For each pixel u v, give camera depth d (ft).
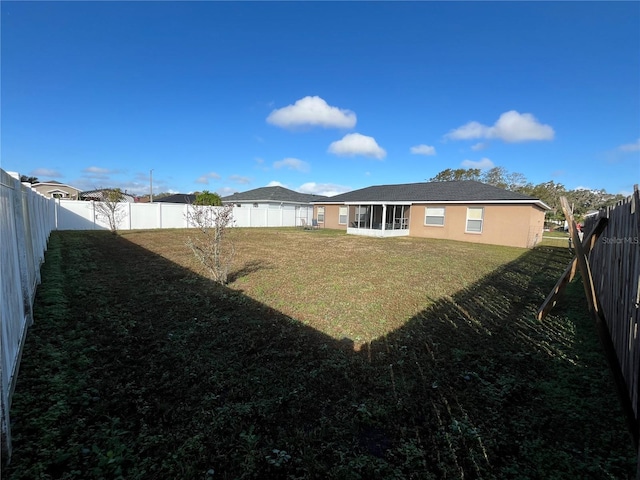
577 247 14.40
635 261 9.03
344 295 20.74
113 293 19.38
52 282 21.43
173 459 6.98
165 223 75.82
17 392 8.98
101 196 70.79
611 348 11.69
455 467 7.17
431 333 14.85
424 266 32.09
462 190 66.03
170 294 19.49
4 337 8.20
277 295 20.29
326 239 57.31
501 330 15.42
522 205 53.47
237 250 40.47
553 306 18.15
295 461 7.20
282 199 111.04
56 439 7.34
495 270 31.27
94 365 10.90
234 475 6.76
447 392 10.11
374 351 12.87
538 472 7.00
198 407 8.86
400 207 69.41
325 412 9.00
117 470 6.55
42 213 33.60
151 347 12.42
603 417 8.91
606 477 6.87
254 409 8.93
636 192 9.00
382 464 7.15
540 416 8.96
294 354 12.30
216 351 12.31
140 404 8.88
